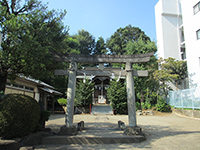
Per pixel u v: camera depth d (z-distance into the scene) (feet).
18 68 21.01
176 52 79.87
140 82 63.82
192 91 47.73
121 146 18.13
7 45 18.63
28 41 18.52
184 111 49.11
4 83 21.97
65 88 80.79
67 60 23.62
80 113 62.59
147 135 23.93
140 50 65.36
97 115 56.39
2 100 18.12
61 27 25.53
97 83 87.92
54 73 24.61
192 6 60.03
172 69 66.28
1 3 21.95
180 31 82.17
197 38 57.31
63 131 20.88
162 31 81.05
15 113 17.04
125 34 115.44
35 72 20.79
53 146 18.06
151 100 62.85
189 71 59.72
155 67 67.51
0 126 16.39
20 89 41.86
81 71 24.13
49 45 23.54
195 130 28.14
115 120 42.45
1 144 15.05
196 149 17.07
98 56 24.16
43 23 22.04
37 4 24.76
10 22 17.94
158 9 85.10
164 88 65.98
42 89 53.57
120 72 24.32
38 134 19.67
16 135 17.54
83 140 19.42
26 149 16.02
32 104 19.04
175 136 23.27
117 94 60.29
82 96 61.82
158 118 46.11
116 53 111.14
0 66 19.97
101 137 19.62
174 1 84.12
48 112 24.39
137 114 56.49
